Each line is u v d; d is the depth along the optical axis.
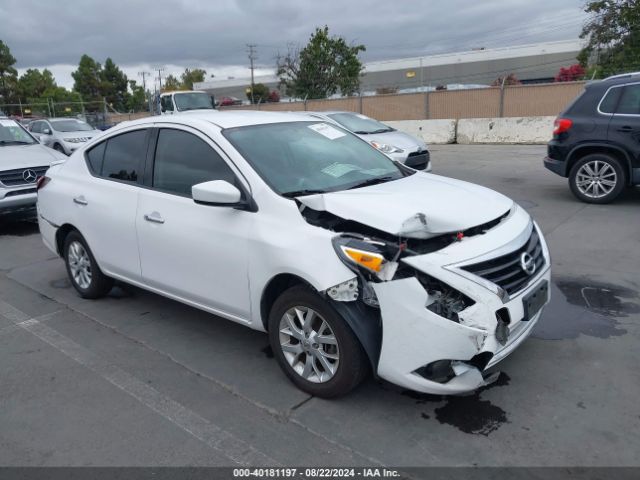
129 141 4.66
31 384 3.82
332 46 34.94
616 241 6.47
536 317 3.57
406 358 2.99
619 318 4.45
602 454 2.87
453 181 4.15
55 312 5.12
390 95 24.02
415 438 3.06
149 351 4.26
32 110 45.97
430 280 2.98
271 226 3.45
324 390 3.38
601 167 8.20
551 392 3.45
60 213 5.20
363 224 3.17
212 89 76.12
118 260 4.67
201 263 3.88
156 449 3.06
